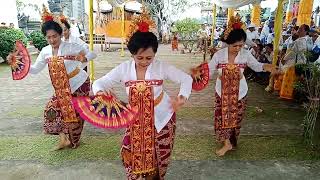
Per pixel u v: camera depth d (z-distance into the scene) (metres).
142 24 2.22
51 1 21.55
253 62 3.50
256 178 3.13
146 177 2.58
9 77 8.84
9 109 5.52
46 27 3.37
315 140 4.00
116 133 4.29
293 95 6.16
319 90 3.85
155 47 2.24
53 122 3.63
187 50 17.98
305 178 3.14
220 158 3.56
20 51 3.26
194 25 21.95
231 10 11.23
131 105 2.39
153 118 2.43
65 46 3.47
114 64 11.87
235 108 3.54
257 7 13.55
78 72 3.59
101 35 18.03
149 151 2.49
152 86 2.38
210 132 4.39
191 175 3.18
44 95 6.65
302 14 8.60
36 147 3.83
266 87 7.38
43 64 3.55
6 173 3.21
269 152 3.72
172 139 2.56
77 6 22.56
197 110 5.50
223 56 3.42
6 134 4.28
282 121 4.89
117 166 3.36
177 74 2.46
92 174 3.20
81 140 4.04
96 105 2.22
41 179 3.11
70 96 3.54
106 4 18.08
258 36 11.97
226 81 3.44
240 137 4.19
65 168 3.31
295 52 5.69
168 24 25.64
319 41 6.16
